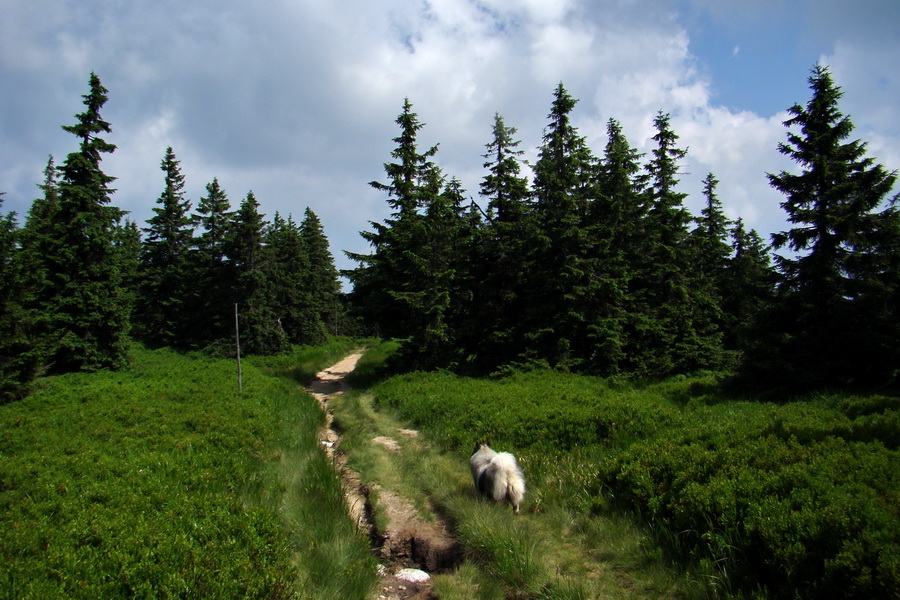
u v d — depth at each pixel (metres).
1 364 18.09
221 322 36.16
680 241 26.73
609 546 6.05
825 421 9.09
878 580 3.93
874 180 14.07
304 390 22.86
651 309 24.02
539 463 9.05
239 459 9.67
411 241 23.72
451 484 8.40
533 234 22.30
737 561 5.09
